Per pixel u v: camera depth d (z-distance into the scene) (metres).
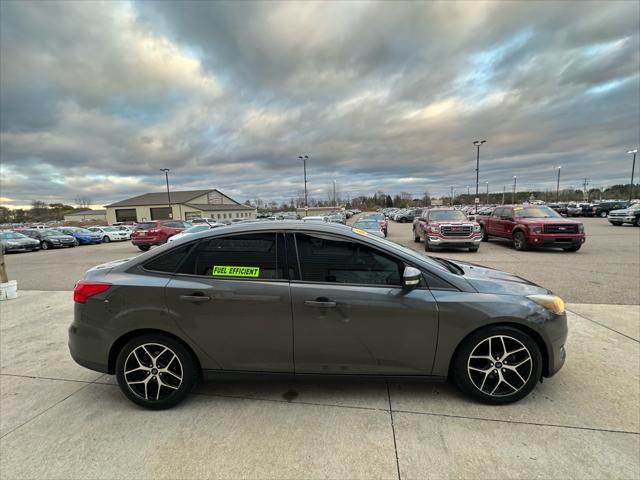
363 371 2.63
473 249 12.54
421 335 2.57
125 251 19.05
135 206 68.94
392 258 2.69
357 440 2.27
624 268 8.38
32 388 3.11
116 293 2.68
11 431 2.47
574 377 3.01
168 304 2.63
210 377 2.73
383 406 2.64
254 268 2.68
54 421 2.58
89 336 2.71
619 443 2.18
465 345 2.60
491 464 2.04
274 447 2.22
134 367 2.72
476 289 2.65
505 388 2.64
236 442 2.28
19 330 4.72
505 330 2.58
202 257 2.75
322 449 2.19
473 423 2.41
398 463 2.06
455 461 2.06
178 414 2.62
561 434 2.28
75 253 18.75
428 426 2.39
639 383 2.89
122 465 2.10
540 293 2.73
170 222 19.44
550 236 11.69
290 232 2.74
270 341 2.63
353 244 2.71
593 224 26.50
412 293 2.58
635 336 3.89
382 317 2.55
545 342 2.62
